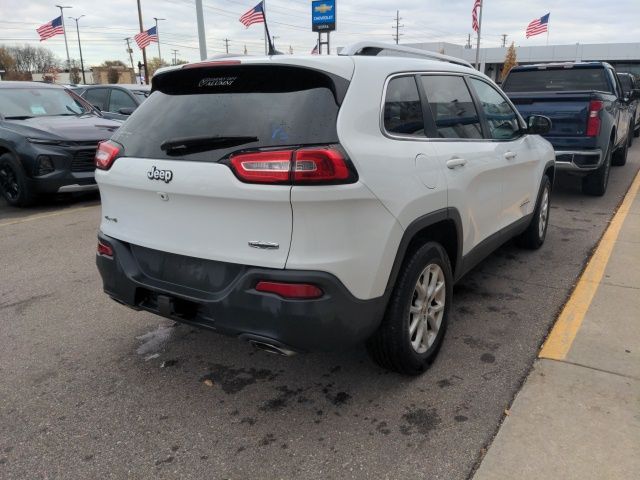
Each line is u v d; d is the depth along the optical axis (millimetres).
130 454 2730
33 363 3621
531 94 7672
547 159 5637
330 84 2723
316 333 2623
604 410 2934
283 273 2580
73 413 3070
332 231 2566
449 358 3564
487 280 4949
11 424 2975
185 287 2926
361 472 2562
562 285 4805
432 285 3379
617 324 3965
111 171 3139
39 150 7934
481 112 4156
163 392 3277
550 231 6574
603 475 2469
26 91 9352
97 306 4551
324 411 3047
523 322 4074
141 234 3084
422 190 3033
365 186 2627
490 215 4180
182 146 2812
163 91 3252
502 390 3186
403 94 3186
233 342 3902
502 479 2469
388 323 3070
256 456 2697
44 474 2598
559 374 3301
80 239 6566
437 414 2980
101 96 13531
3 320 4285
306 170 2479
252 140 2652
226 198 2643
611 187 9258
